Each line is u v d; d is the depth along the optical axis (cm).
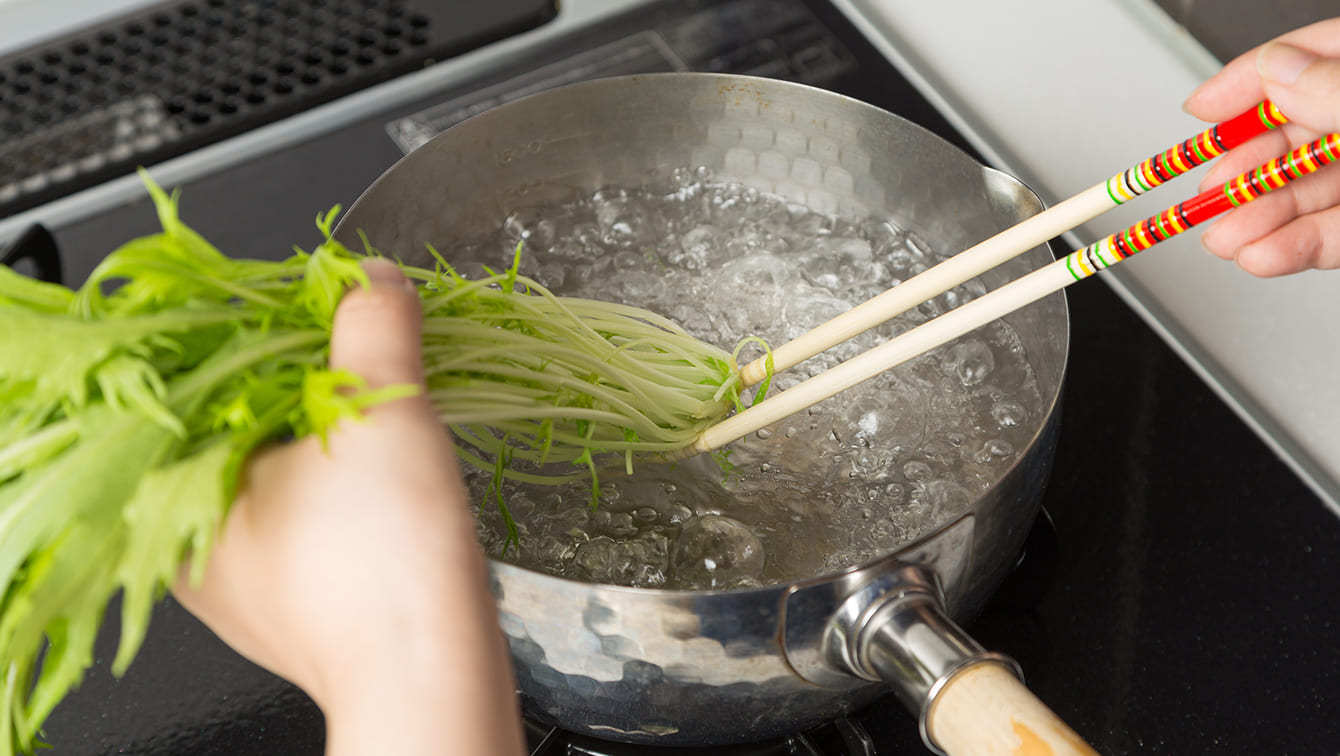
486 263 62
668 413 55
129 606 33
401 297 39
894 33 78
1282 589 54
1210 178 55
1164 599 54
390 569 35
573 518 54
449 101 70
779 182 63
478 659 35
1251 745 50
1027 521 47
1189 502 57
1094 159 70
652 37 73
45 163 67
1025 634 53
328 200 66
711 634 42
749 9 75
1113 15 68
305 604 36
